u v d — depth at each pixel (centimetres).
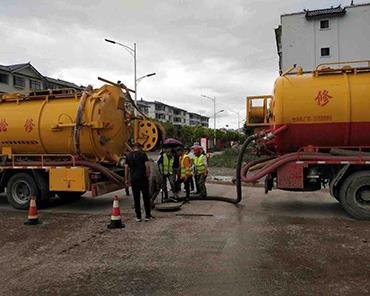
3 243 695
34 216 855
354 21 4516
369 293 442
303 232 734
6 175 1112
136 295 453
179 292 458
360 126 895
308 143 948
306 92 920
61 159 1085
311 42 4644
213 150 6531
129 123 1186
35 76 5125
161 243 671
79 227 816
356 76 915
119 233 753
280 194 1297
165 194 1143
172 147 1154
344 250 611
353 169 895
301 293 446
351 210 864
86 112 1022
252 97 1076
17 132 1084
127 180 1095
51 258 601
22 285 492
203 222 840
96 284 490
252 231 748
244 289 461
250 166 1062
